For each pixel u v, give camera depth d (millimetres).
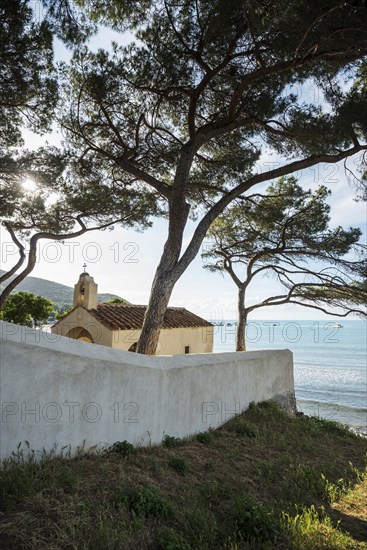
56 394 4988
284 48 7762
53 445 4895
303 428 9469
